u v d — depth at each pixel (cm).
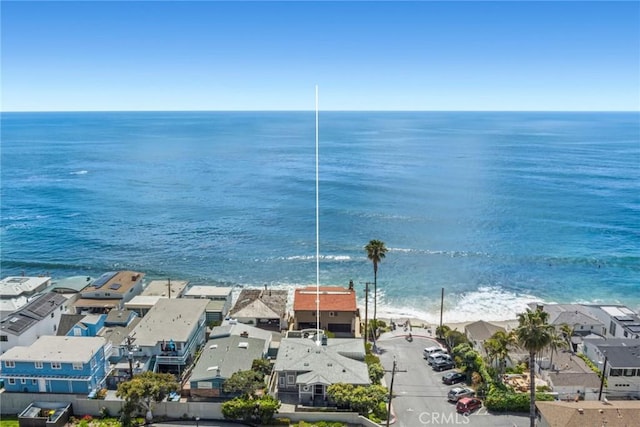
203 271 10606
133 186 19012
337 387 5225
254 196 17388
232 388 5194
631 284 10056
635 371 5647
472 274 10456
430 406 5384
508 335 5853
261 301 7512
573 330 7044
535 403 4922
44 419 5066
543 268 10819
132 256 11462
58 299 7362
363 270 10606
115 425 5081
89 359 5434
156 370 5962
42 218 14425
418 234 13075
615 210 15388
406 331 7500
